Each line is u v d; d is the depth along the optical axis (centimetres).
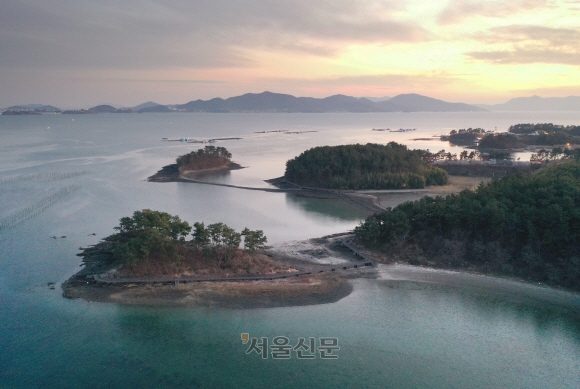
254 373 5456
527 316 6950
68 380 5259
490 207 9144
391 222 9706
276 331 6397
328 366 5622
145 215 9175
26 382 5212
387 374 5478
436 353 5938
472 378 5441
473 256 9012
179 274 8056
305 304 7206
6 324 6400
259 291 7562
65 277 8025
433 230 9781
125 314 6750
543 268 8356
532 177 11750
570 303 7369
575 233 8444
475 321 6788
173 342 6072
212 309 6956
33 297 7219
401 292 7738
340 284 7975
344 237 10612
